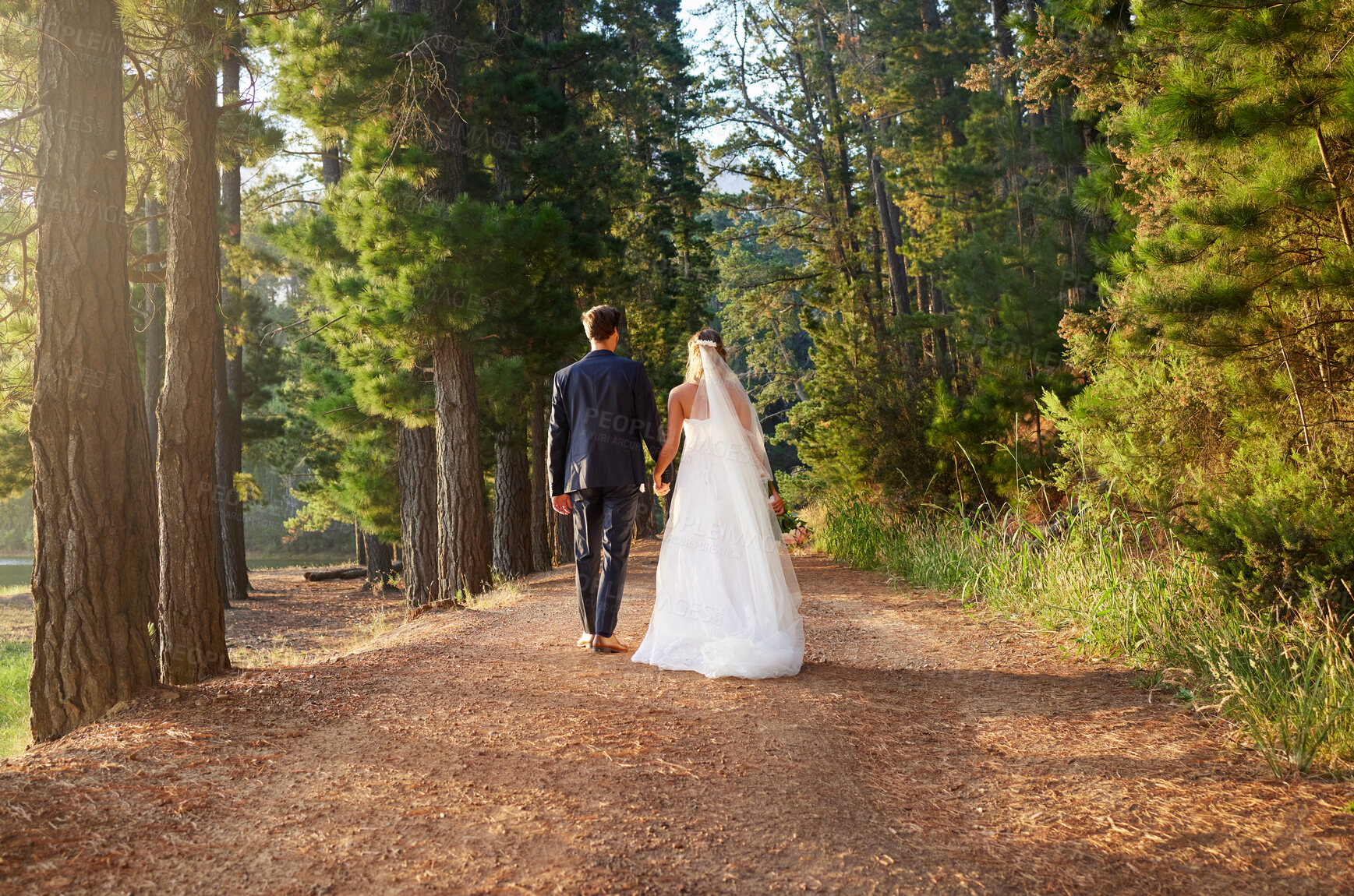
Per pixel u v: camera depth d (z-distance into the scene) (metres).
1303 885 1.99
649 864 2.14
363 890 1.98
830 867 2.14
